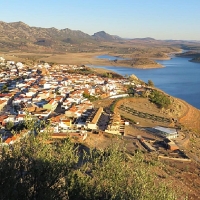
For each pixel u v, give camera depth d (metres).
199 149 107.62
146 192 26.53
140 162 32.72
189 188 66.88
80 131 99.75
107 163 29.19
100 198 26.95
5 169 24.11
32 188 24.84
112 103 156.12
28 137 28.39
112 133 106.81
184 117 162.00
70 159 27.92
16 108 132.00
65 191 25.97
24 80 198.62
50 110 124.25
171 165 82.25
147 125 129.12
